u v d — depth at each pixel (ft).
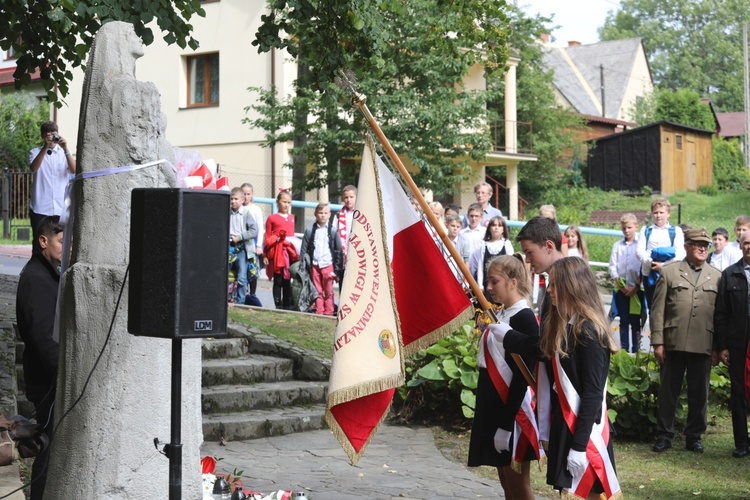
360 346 17.89
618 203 129.90
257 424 27.73
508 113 111.75
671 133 143.13
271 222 44.55
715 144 168.45
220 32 95.04
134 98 14.80
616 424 29.22
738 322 27.27
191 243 12.31
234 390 29.55
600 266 65.62
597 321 15.70
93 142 14.82
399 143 73.72
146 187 13.70
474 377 28.89
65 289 14.74
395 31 69.51
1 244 74.33
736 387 27.27
